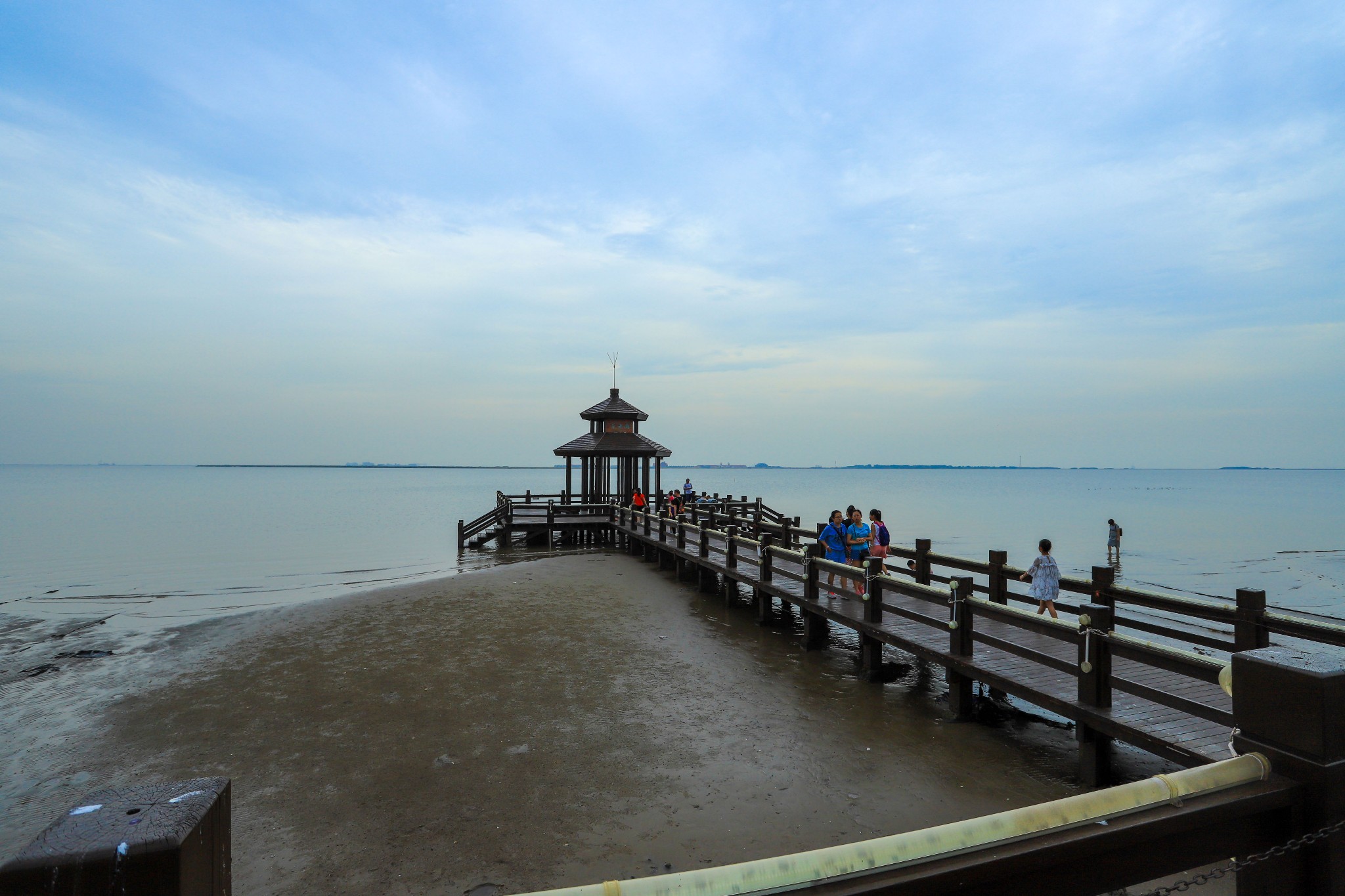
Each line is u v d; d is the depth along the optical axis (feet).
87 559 101.35
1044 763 24.29
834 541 41.27
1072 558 104.58
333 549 113.70
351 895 17.47
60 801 23.25
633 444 105.70
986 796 21.95
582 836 20.07
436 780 23.71
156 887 4.19
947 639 31.04
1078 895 6.45
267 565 94.02
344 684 34.42
